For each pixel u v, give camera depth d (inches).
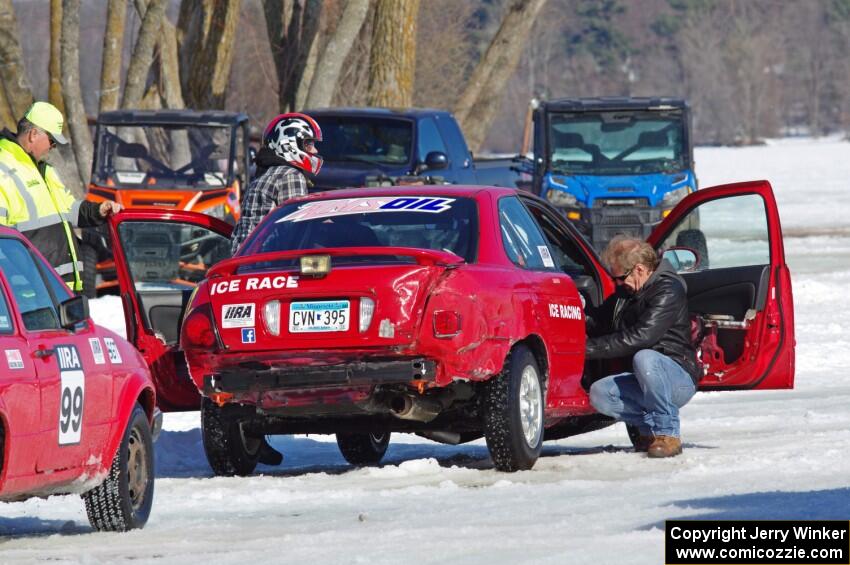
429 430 970.7
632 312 1047.6
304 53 3609.7
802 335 1882.4
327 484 940.6
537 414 973.8
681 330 1039.0
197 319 927.0
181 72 3467.0
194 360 930.1
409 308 893.2
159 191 2352.4
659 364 1018.7
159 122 2421.3
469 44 6018.7
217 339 920.9
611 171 2726.4
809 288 2367.1
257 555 684.7
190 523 813.2
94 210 1064.2
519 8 3762.3
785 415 1273.4
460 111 3782.0
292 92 3666.3
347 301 901.8
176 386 1074.7
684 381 1026.7
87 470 768.3
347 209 1004.6
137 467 821.9
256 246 988.6
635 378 1037.8
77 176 2696.9
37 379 720.3
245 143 2448.3
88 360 778.8
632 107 2741.1
